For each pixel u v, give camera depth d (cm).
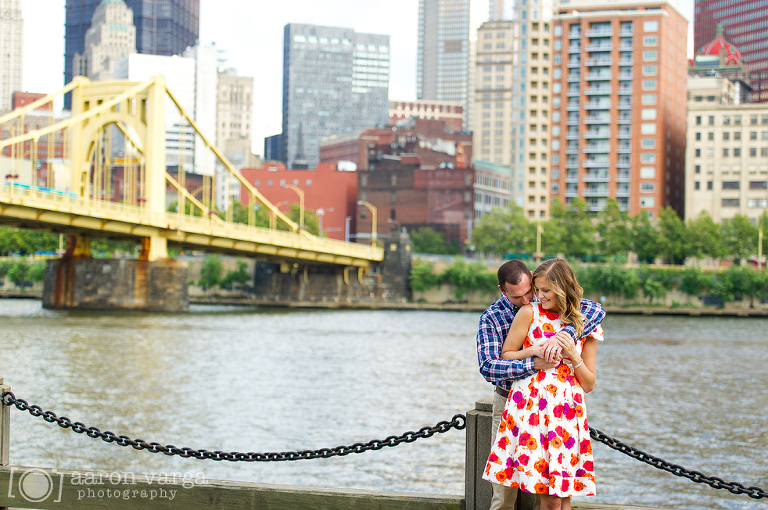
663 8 16788
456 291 13862
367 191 18600
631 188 16638
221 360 5128
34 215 7875
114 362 4788
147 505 1148
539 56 17125
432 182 18325
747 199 15888
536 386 920
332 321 9662
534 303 957
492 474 933
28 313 9206
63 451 2616
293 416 3281
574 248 14438
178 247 11019
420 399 3775
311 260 12544
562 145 17062
